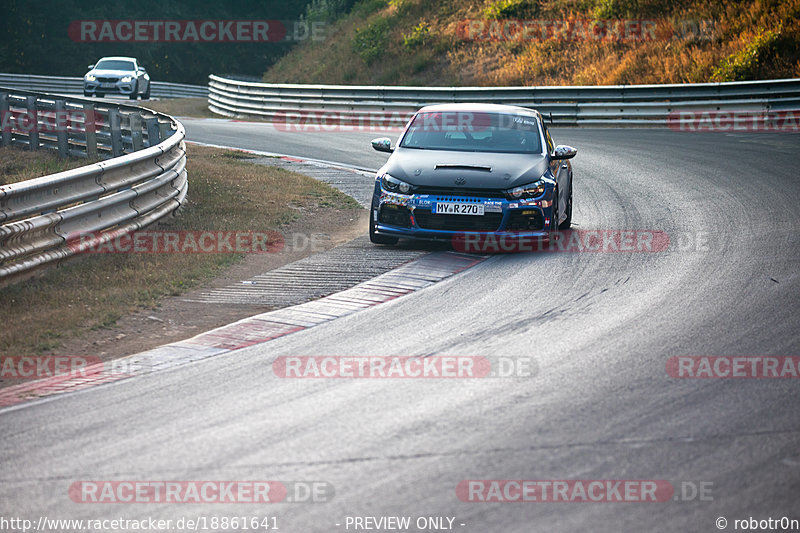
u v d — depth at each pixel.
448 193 37.19
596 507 15.39
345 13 173.25
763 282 31.12
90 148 61.41
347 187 56.28
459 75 120.56
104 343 26.59
